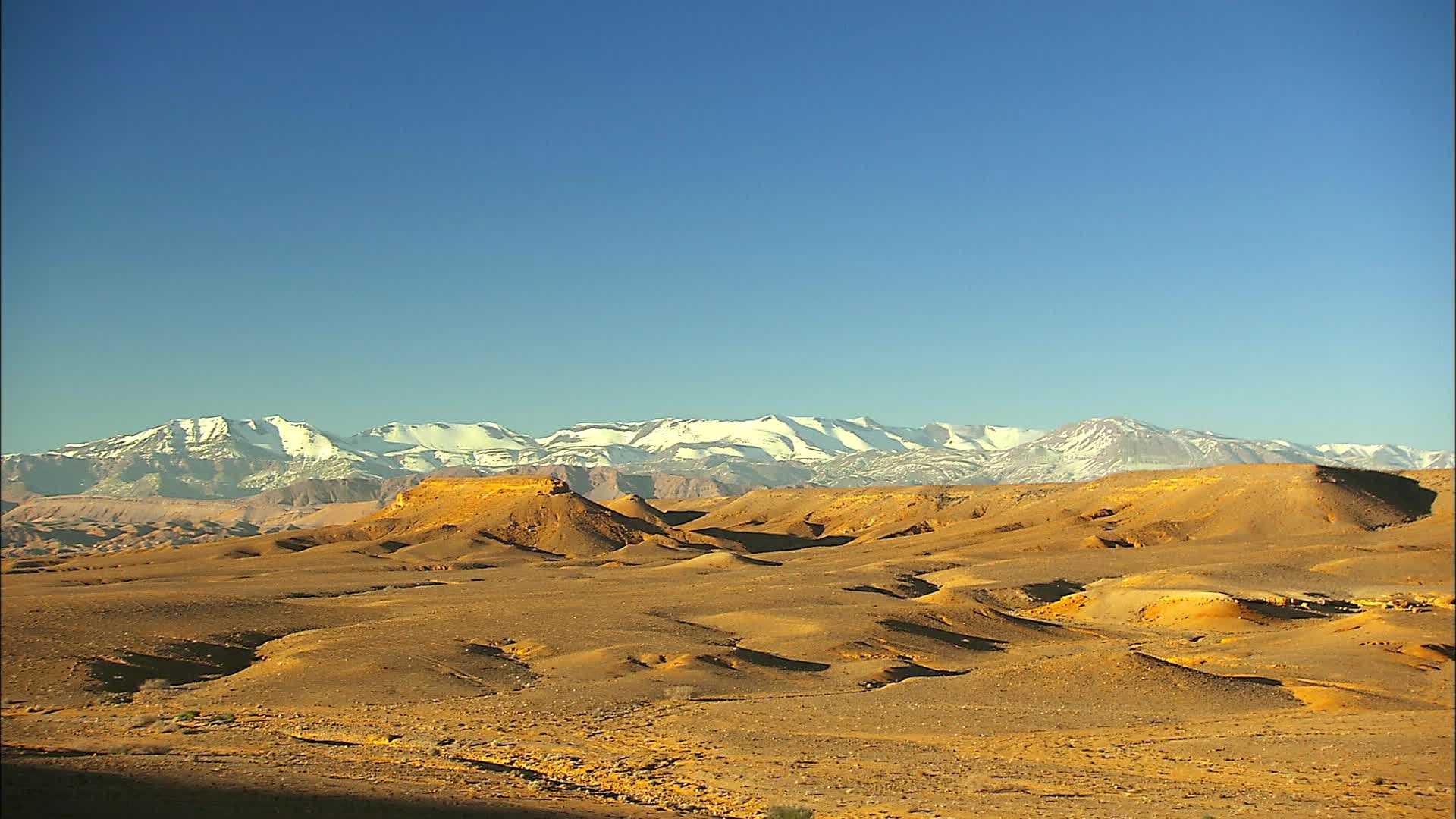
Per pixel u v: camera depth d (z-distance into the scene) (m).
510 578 170.88
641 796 38.75
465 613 109.19
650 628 96.62
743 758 47.50
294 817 28.97
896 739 52.91
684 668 76.06
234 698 67.69
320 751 45.31
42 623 91.94
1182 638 99.62
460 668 76.19
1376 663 75.31
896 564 170.00
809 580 147.62
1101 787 41.53
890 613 103.62
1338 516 187.25
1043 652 91.44
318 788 34.00
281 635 97.06
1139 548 176.12
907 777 43.38
